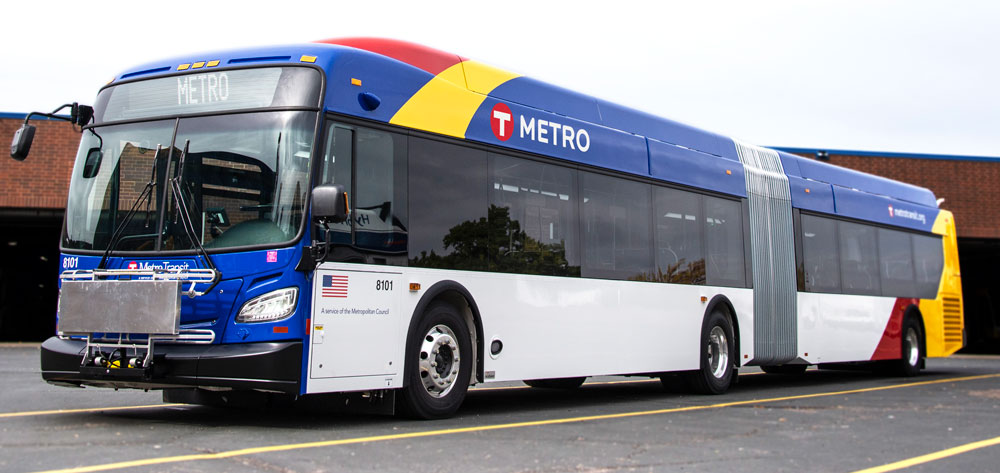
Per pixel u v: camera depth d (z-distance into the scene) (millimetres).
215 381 6832
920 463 6426
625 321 10727
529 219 9461
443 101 8594
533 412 9336
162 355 6992
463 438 6957
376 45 8570
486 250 8875
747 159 13688
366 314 7520
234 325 6973
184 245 7238
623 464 5977
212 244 7180
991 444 7430
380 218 7738
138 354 7094
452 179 8555
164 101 7699
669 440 7234
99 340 7242
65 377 7355
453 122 8664
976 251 33500
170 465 5316
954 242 19469
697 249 12188
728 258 12828
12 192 22875
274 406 8820
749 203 13438
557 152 9977
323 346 7121
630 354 10773
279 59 7547
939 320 18391
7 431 6750
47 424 7215
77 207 7762
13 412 8172
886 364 17344
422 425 7785
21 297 36406
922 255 18125
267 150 7246
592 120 10797
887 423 8836
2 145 22938
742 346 12977
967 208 29375
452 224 8484
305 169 7160
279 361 6828
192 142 7461
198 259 7156
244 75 7523
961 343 19203
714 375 12367
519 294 9227
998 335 40906
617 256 10695
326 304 7168
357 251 7480
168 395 8328
